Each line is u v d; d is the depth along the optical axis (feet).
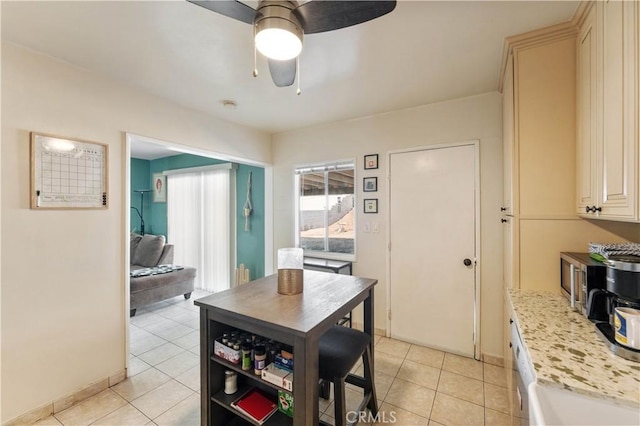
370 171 10.32
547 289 5.47
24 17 4.90
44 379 6.10
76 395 6.56
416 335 9.50
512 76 5.80
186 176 16.87
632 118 3.29
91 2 4.57
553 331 3.96
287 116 10.30
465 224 8.71
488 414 6.25
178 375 7.75
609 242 5.10
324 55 6.23
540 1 4.58
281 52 4.36
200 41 5.68
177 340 9.85
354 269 10.69
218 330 5.30
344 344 5.37
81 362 6.66
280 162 12.65
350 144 10.74
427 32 5.41
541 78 5.41
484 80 7.50
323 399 6.70
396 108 9.55
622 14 3.51
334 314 4.62
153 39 5.61
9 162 5.63
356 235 10.64
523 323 4.22
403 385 7.30
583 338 3.76
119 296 7.37
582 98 4.85
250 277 14.07
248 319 4.44
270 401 5.04
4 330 5.60
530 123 5.51
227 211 14.85
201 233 16.07
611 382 2.85
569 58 5.22
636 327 3.22
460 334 8.79
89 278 6.80
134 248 15.67
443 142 8.98
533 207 5.53
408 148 9.57
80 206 6.63
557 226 5.38
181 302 13.89
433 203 9.18
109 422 6.03
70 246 6.48
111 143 7.20
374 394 6.04
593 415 2.74
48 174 6.13
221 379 5.29
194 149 9.41
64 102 6.38
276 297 5.36
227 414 5.35
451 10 4.80
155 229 19.15
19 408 5.78
